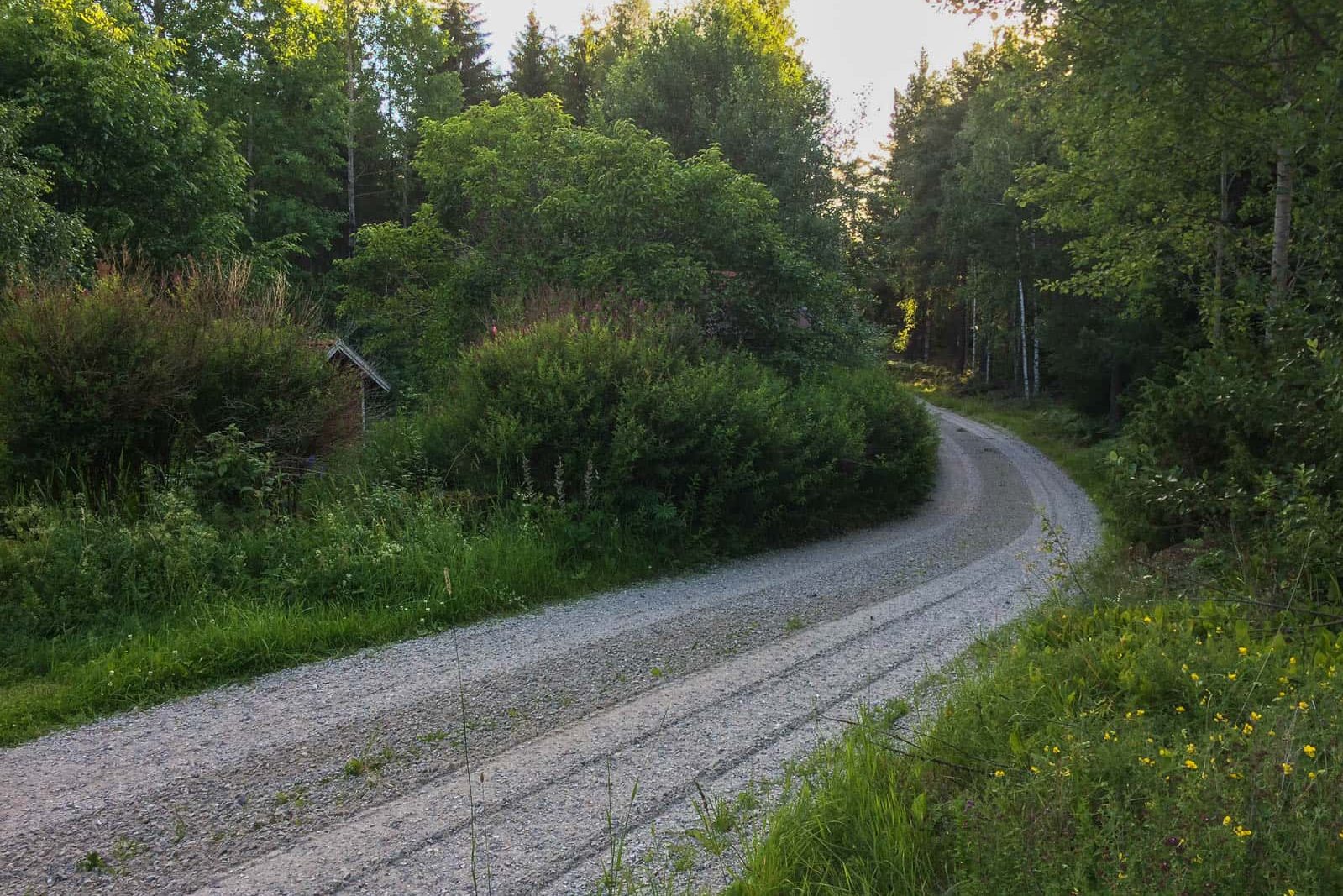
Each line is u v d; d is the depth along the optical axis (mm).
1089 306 25812
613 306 13477
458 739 4574
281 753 4387
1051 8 10555
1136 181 14203
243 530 7645
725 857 3328
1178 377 7555
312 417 9656
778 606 7688
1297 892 2246
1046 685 4281
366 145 33188
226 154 20297
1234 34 8195
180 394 8578
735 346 16656
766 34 31812
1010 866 2629
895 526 13422
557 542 8883
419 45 33375
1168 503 6605
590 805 3807
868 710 4875
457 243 19578
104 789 3984
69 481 7980
